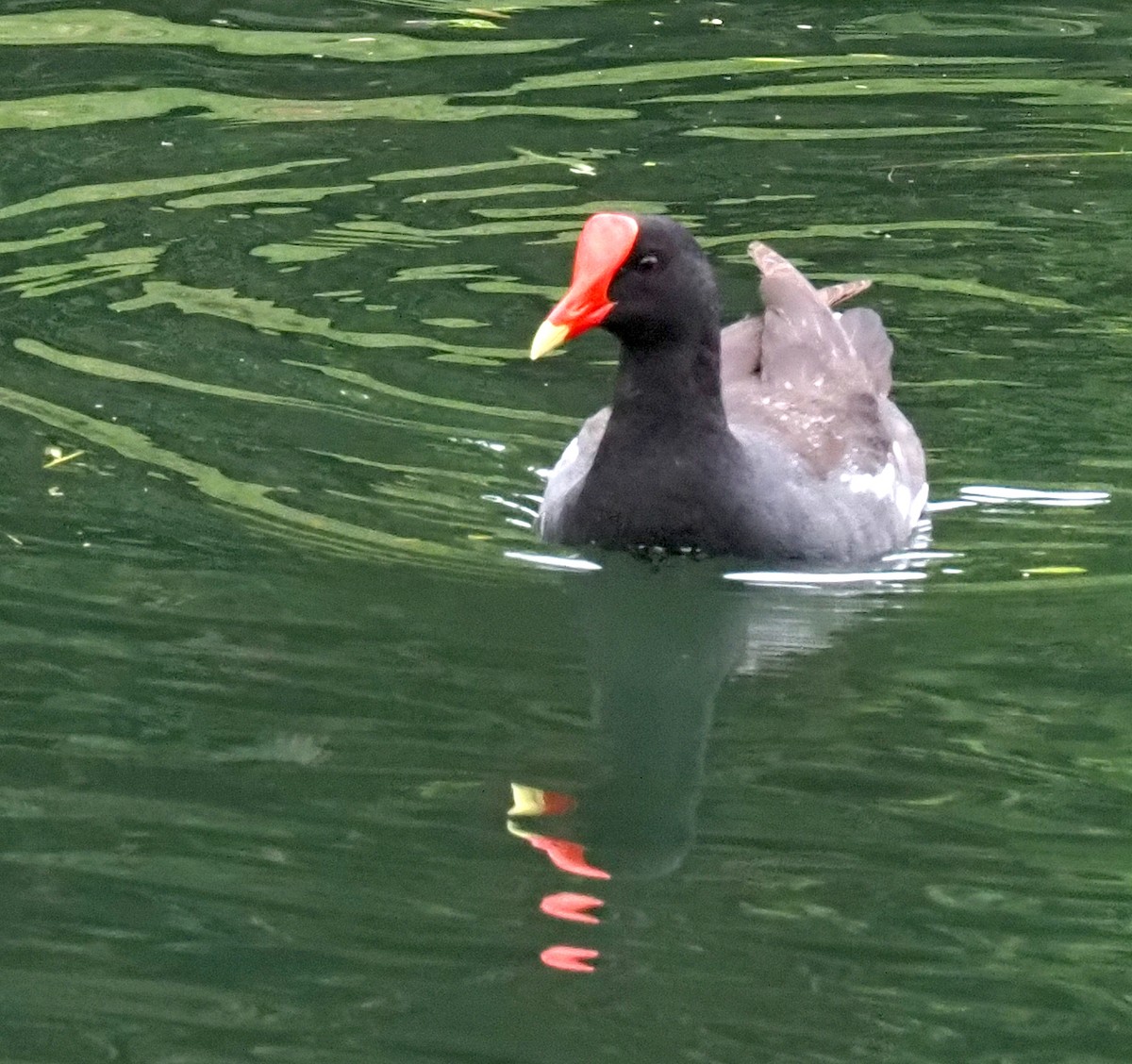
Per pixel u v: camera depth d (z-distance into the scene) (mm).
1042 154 19438
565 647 11734
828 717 11102
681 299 12570
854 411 14125
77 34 21609
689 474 12797
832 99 20469
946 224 18094
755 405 14117
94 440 13984
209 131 19484
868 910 9281
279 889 9344
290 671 11297
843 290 15992
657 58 21328
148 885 9336
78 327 15734
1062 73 21172
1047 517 13539
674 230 12594
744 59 21312
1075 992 8703
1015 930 9172
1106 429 14750
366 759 10453
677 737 10828
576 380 15375
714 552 12898
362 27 22031
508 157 19062
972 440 14641
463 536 13039
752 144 19453
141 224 17625
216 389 14844
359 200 18203
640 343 12711
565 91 20484
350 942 8938
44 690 10984
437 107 20094
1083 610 12258
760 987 8727
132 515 12992
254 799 10070
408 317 16188
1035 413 14992
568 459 13570
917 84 20844
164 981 8656
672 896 9383
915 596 12570
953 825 9992
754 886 9500
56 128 19438
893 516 13383
